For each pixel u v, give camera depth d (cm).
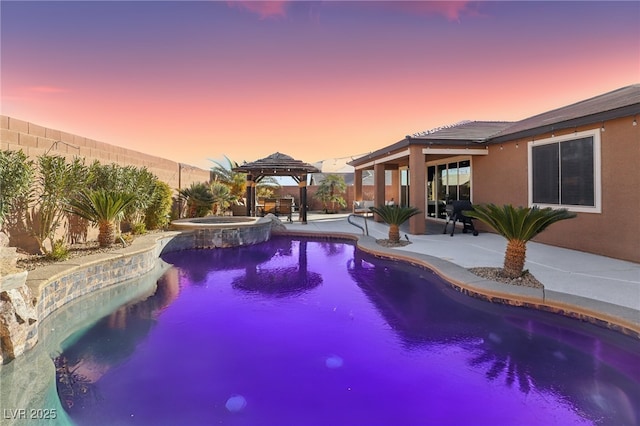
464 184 1481
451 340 474
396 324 530
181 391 362
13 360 407
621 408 329
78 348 456
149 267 870
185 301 645
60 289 579
